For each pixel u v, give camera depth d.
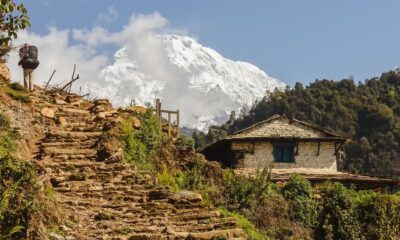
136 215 16.08
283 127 34.28
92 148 21.58
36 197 13.41
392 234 22.97
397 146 73.31
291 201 23.47
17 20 12.29
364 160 72.25
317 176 31.69
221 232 14.98
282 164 33.59
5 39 12.36
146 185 18.64
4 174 12.87
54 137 22.48
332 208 22.80
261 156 33.62
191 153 24.59
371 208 23.02
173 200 17.45
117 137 21.83
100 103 28.52
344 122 79.12
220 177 23.94
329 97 86.06
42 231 12.87
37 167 18.34
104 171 19.38
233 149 33.66
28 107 23.38
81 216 15.53
